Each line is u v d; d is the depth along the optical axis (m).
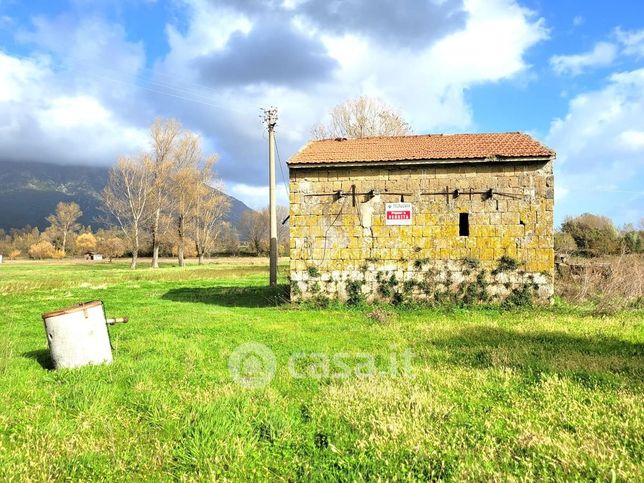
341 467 4.67
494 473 4.34
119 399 6.84
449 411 6.03
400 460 4.72
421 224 17.30
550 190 16.67
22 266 66.75
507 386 7.18
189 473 4.60
